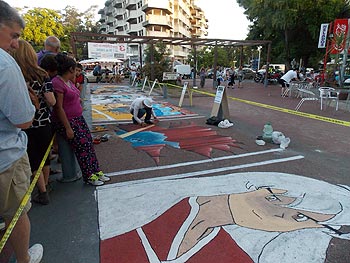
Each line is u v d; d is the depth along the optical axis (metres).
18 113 1.67
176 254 2.31
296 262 2.23
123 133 6.43
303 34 26.41
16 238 1.96
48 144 3.02
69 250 2.37
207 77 35.94
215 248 2.38
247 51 59.59
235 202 3.18
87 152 3.54
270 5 24.30
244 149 5.23
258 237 2.54
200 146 5.41
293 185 3.65
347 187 3.62
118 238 2.53
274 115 9.05
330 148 5.37
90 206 3.10
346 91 10.59
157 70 20.72
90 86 20.05
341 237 2.55
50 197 3.30
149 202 3.18
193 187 3.57
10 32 1.74
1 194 1.79
